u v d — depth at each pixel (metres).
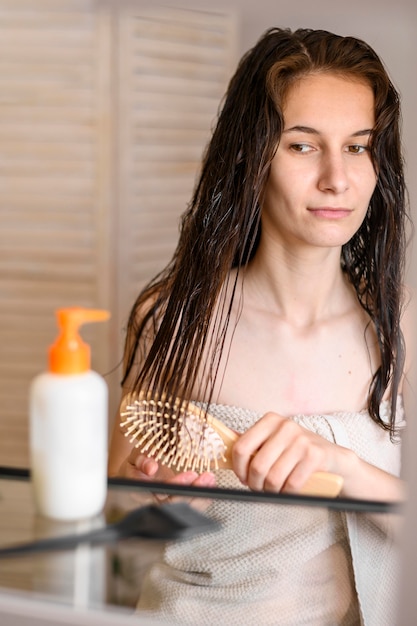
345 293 1.21
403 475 1.21
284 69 1.06
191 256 1.17
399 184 1.14
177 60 2.36
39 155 2.36
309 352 1.18
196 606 0.74
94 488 0.74
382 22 1.75
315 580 0.79
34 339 2.44
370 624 0.78
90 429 0.73
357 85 1.06
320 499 0.82
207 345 1.19
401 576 0.47
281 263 1.16
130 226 2.36
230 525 0.78
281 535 0.78
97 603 0.64
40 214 2.38
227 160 1.14
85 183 2.34
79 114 2.31
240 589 0.76
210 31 2.35
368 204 1.12
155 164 2.39
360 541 0.79
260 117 1.07
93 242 2.36
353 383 1.18
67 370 0.73
